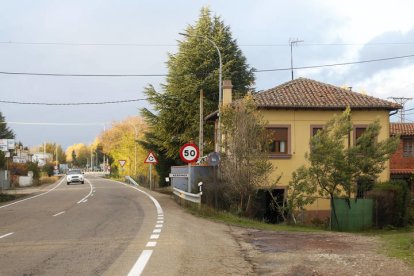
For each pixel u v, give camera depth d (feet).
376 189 80.94
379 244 41.29
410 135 125.29
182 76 146.20
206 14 152.15
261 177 73.92
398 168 125.59
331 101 93.15
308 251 37.63
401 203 81.92
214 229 52.54
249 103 76.48
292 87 100.37
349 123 74.90
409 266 30.42
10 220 63.57
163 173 162.30
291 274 28.99
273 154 90.53
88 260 32.94
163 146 150.82
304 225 74.08
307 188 74.43
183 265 31.32
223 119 75.31
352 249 38.47
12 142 170.40
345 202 78.38
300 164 91.25
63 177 346.13
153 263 31.81
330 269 30.27
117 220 60.44
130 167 260.01
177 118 144.66
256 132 74.28
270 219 78.33
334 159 72.43
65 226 54.39
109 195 116.78
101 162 534.78
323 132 74.59
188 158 80.07
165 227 52.70
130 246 39.17
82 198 107.86
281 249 38.75
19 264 31.73
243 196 74.23
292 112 92.17
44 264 31.63
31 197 119.85
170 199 100.48
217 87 142.82
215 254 35.94
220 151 77.30
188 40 149.07
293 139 91.66
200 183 75.10
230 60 148.05
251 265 31.81
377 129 75.97
